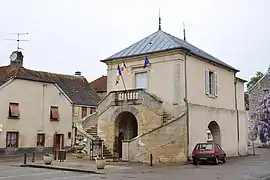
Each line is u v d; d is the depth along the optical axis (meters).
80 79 43.56
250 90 37.38
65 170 17.75
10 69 34.72
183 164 20.64
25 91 32.97
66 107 36.34
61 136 35.53
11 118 31.59
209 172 16.53
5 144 30.95
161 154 21.08
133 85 25.20
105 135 24.53
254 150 32.88
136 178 14.32
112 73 26.66
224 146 26.80
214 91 26.44
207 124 24.77
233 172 16.62
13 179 14.14
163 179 14.02
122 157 22.09
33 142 33.06
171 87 23.23
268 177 14.94
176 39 27.38
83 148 24.73
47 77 39.31
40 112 33.91
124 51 26.77
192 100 23.67
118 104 24.22
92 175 15.54
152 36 27.27
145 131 22.80
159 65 24.02
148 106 22.84
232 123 28.33
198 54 24.75
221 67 27.59
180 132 21.77
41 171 17.30
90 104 39.28
